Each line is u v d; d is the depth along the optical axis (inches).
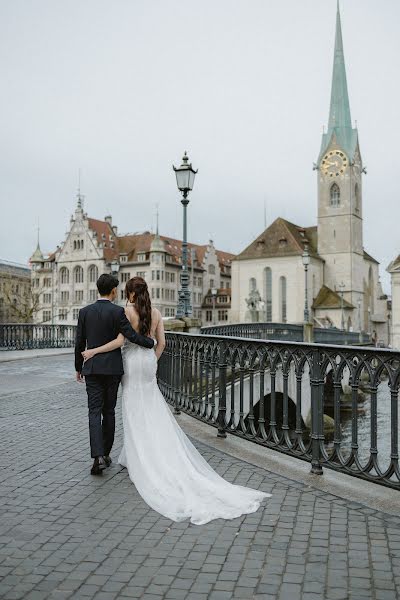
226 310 4281.5
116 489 211.6
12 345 1104.2
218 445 284.8
